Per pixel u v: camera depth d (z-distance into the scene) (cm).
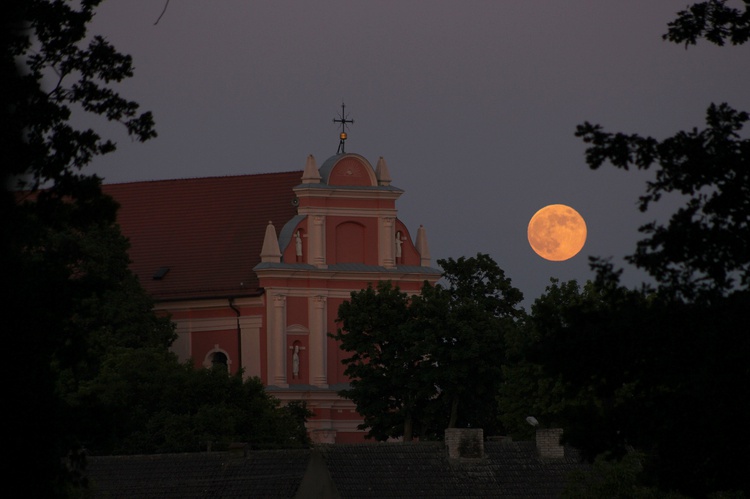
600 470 14938
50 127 11194
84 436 10619
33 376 10306
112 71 11406
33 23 11150
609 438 9675
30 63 11150
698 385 9394
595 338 9606
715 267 9600
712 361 9369
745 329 9388
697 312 9512
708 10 9744
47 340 10425
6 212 10481
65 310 10619
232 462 18175
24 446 10175
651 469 9794
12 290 10306
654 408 9644
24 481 10175
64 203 11194
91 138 11238
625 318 9588
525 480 17962
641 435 9619
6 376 10200
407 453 18100
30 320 10319
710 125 9662
